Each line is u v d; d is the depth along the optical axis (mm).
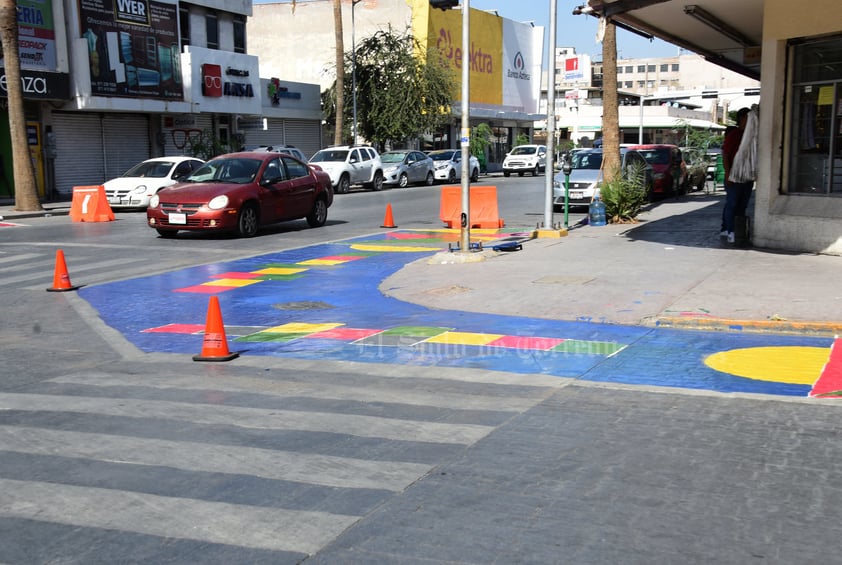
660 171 24031
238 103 35094
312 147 43875
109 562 3699
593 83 84125
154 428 5625
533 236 15938
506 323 8992
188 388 6703
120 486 4586
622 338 8148
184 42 33781
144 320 9781
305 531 3980
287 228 19609
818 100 12383
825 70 12242
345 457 4996
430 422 5668
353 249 15867
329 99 44094
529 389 6477
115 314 10125
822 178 12477
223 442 5309
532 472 4695
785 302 9070
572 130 70875
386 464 4863
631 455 4938
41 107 28078
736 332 8273
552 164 16125
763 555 3664
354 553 3742
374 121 43375
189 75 32031
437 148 51469
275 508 4254
